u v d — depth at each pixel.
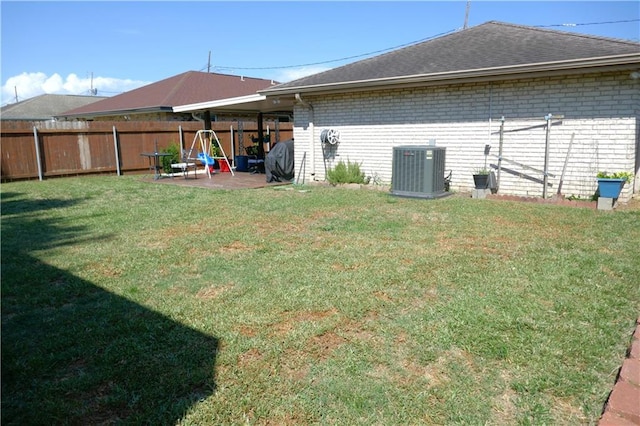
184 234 5.92
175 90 20.95
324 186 11.02
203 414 2.18
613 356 2.64
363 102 10.81
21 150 12.96
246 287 3.88
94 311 3.43
